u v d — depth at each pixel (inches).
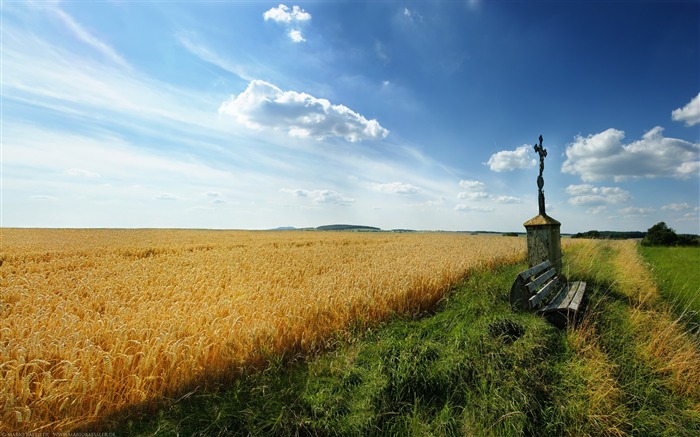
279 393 156.8
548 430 140.3
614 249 762.2
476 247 792.9
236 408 146.4
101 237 1254.3
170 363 159.0
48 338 175.0
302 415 144.6
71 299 280.5
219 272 406.3
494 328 206.5
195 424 138.5
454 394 160.7
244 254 649.0
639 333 212.8
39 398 134.0
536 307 255.9
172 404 148.3
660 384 166.1
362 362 186.1
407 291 291.6
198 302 263.0
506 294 296.5
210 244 941.2
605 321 231.3
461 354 180.4
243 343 185.0
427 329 230.1
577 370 167.0
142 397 140.6
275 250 757.3
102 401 135.0
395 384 163.5
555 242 327.0
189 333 193.5
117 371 149.7
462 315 255.8
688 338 204.8
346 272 387.2
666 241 1250.0
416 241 1197.1
